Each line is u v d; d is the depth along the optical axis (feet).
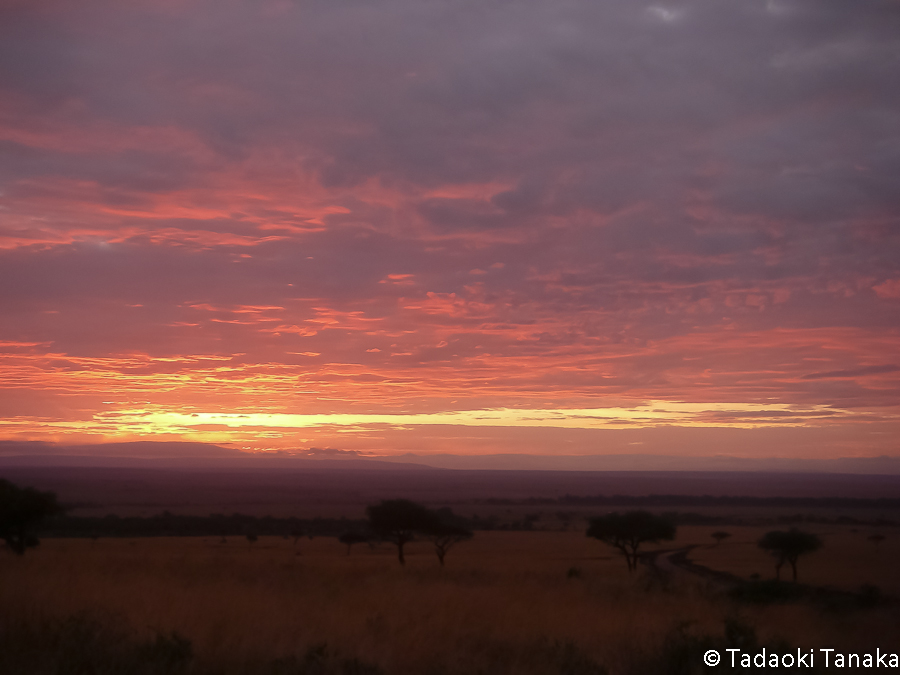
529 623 45.03
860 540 357.20
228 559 95.09
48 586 41.96
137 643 29.50
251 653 29.60
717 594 82.99
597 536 196.65
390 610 45.91
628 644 36.76
